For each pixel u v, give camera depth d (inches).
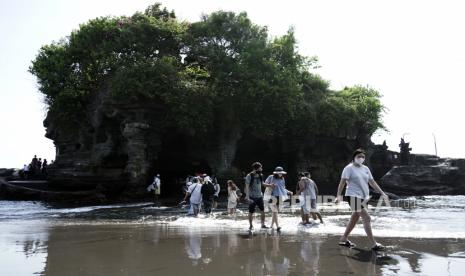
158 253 299.0
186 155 1465.3
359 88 1988.2
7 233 429.7
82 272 239.3
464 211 759.7
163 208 881.5
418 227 472.1
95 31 1395.2
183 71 1348.4
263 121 1440.7
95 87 1382.9
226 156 1421.0
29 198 1256.8
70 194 1213.7
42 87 1412.4
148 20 1398.9
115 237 390.0
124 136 1238.9
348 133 1753.2
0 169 1683.1
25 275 232.8
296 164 1692.9
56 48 1475.1
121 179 1255.5
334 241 352.5
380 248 307.0
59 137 1498.5
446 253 291.9
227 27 1488.7
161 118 1279.5
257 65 1455.5
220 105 1374.3
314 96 1724.9
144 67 1230.3
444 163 1932.8
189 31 1485.0
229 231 437.4
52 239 380.8
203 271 238.7
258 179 452.1
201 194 693.3
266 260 269.4
